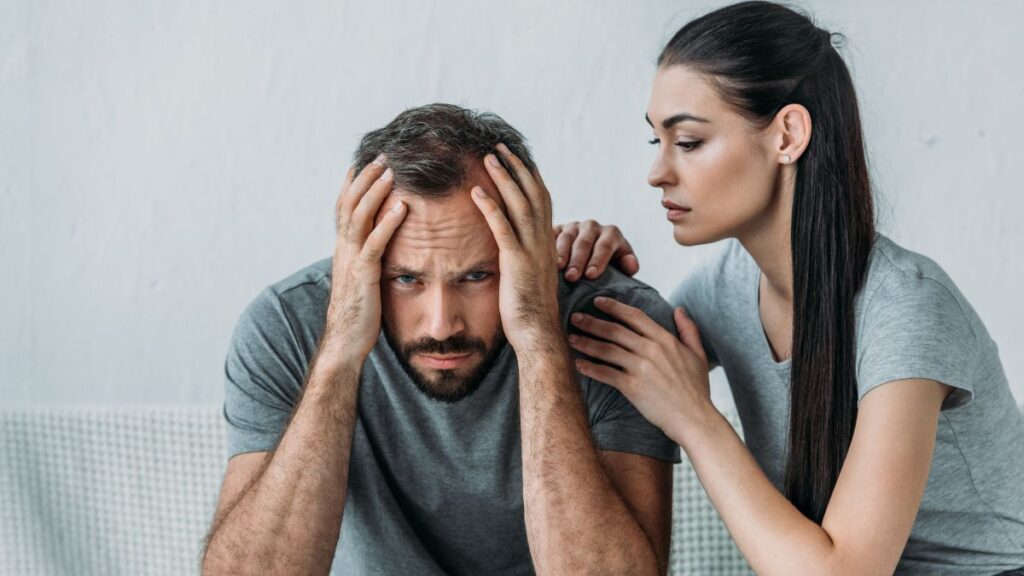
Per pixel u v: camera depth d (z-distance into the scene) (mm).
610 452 1268
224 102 2334
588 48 2229
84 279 2410
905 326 1119
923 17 2105
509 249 1164
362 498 1305
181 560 2240
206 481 2242
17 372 2441
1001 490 1229
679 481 1974
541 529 1188
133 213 2387
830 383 1179
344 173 2332
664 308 1329
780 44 1170
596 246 1386
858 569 1064
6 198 2404
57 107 2373
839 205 1179
